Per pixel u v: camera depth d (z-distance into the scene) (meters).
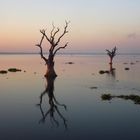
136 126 20.44
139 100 29.94
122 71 71.56
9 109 26.34
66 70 73.94
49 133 18.91
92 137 18.03
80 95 34.22
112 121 21.91
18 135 18.42
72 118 23.02
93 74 62.56
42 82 47.22
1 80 49.53
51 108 26.95
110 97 32.34
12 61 128.62
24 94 34.94
